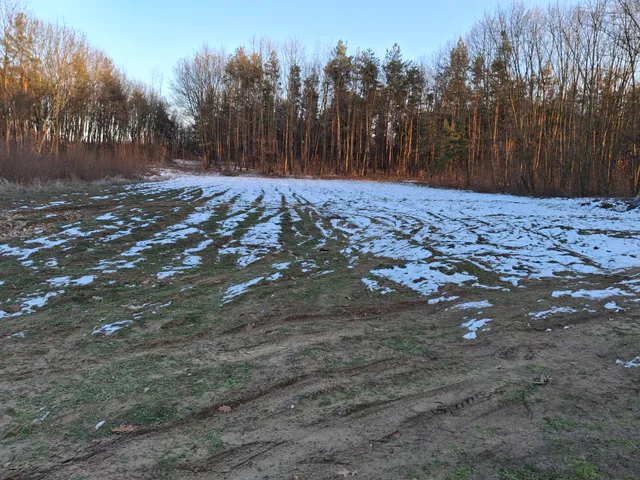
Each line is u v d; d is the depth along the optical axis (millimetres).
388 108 50719
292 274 6188
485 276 5934
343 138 51062
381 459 2180
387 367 3250
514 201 18703
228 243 8453
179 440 2352
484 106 34750
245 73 47250
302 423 2510
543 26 25156
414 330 4031
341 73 47500
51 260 6703
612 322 4066
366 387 2939
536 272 6121
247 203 15289
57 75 29062
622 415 2547
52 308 4648
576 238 8734
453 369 3203
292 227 10617
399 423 2502
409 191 25922
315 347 3637
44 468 2129
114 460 2188
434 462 2148
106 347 3652
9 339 3812
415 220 12203
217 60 50375
